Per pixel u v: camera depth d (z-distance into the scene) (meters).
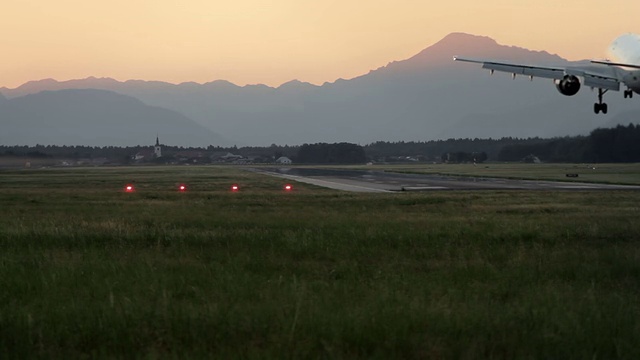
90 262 35.75
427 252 40.31
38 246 44.09
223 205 86.81
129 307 24.30
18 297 27.48
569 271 33.28
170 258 38.59
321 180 189.25
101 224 56.09
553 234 49.16
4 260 36.41
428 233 49.00
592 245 44.59
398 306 24.11
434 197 98.88
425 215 69.06
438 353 19.77
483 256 38.41
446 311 23.16
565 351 19.80
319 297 26.28
